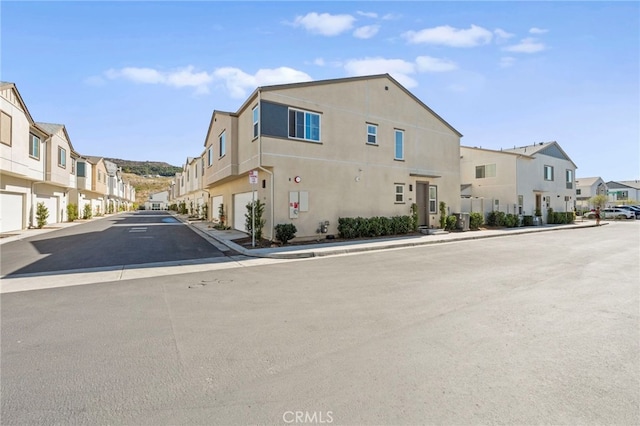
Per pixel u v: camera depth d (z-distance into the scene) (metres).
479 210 23.55
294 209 13.65
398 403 2.85
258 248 11.91
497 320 4.86
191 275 7.98
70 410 2.79
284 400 2.91
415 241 14.04
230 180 19.19
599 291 6.46
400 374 3.33
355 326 4.63
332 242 13.44
